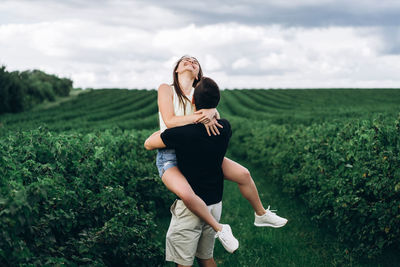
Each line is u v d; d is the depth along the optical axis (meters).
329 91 72.31
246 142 12.80
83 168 3.71
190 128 2.29
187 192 2.26
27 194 2.31
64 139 4.09
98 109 40.56
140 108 41.09
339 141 5.29
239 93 69.62
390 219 3.77
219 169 2.45
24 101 41.78
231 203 6.73
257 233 4.97
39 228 2.60
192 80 2.55
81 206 3.32
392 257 4.12
